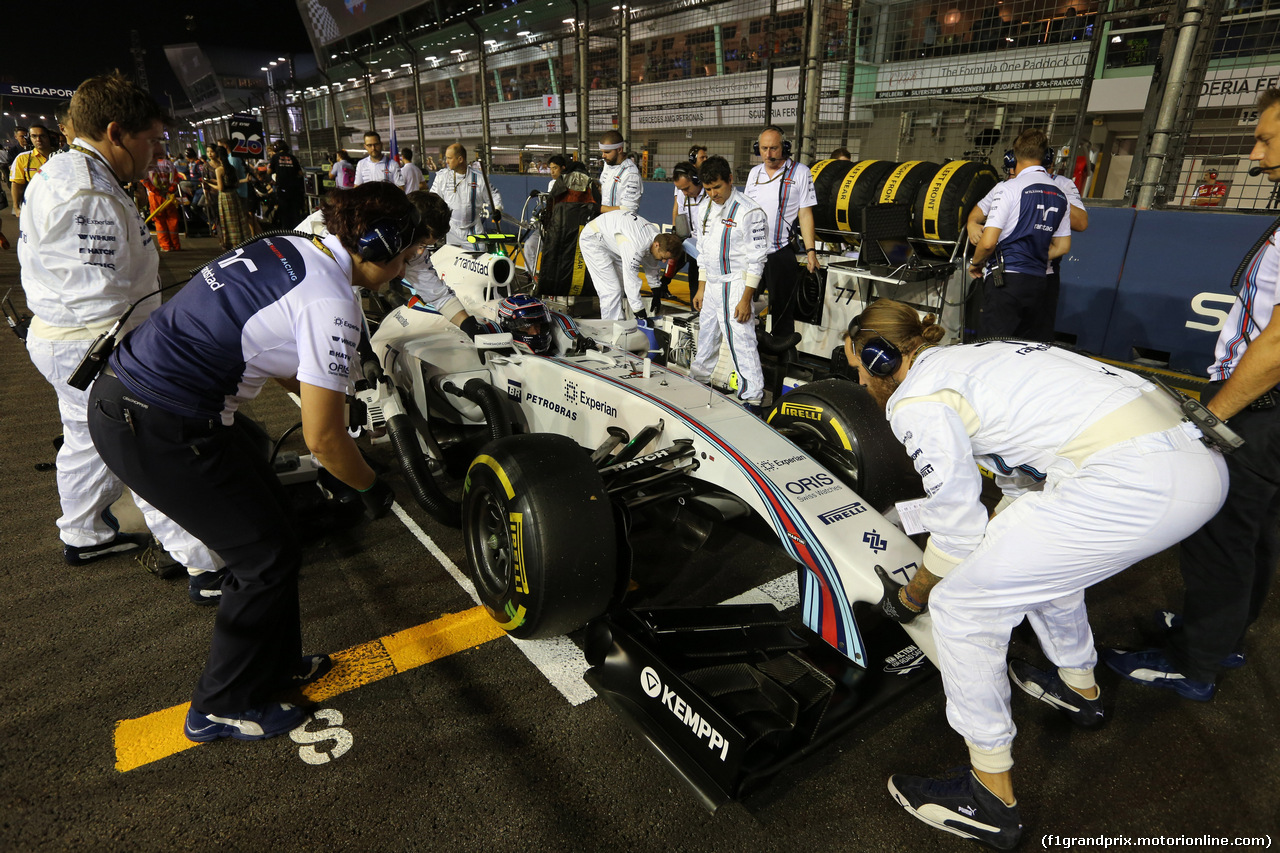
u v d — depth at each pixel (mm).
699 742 1880
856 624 2037
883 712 2283
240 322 1719
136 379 1715
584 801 1901
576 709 2236
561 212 5848
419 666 2418
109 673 2346
